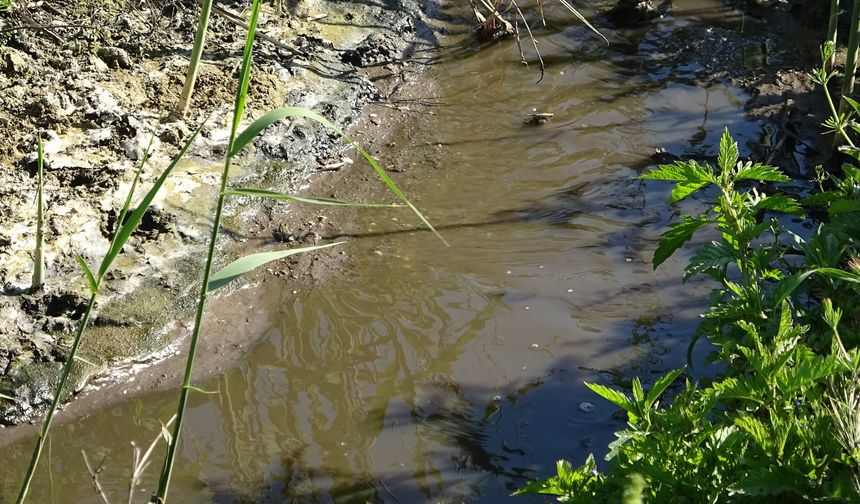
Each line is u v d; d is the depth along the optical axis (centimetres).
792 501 236
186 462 321
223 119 483
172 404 348
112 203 418
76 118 459
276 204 447
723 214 306
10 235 393
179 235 416
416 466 317
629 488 232
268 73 523
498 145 498
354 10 600
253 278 407
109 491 312
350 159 485
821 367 244
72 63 488
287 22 577
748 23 615
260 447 327
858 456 228
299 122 498
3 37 490
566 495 252
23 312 370
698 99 538
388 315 387
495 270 409
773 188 459
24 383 348
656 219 439
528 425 332
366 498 305
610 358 361
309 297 397
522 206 451
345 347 371
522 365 359
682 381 348
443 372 357
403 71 562
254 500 306
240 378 358
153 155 451
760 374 253
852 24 466
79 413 343
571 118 521
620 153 489
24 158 432
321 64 547
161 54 518
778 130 506
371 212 448
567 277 404
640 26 616
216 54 528
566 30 609
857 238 331
